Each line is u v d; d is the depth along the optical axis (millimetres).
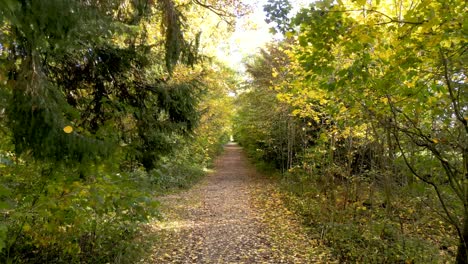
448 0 3064
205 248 7379
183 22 6496
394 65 3838
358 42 3666
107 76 5922
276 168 20812
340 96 4730
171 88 6430
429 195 5809
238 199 13914
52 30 3203
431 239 6945
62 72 5391
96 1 4395
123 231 6863
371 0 3783
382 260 6301
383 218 7473
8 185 3830
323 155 11555
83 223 4543
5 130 3473
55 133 3318
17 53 3600
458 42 3635
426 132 4574
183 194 14789
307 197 11461
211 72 11719
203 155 24625
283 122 15148
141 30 5738
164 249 7191
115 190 3875
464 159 3988
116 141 4277
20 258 4973
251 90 17594
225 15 8750
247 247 7508
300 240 8086
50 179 3871
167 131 6523
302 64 3971
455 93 3988
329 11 3275
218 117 21156
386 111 4516
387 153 7199
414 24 3287
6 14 2391
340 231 7609
